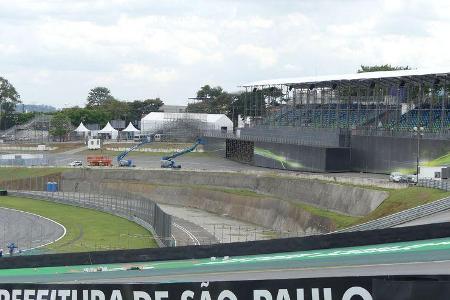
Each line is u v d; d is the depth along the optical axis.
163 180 121.00
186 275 30.39
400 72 104.00
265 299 22.75
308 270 27.72
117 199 107.69
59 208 105.19
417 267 26.59
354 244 29.97
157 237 72.06
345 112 124.38
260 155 127.69
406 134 97.69
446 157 89.25
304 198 92.06
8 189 127.81
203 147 157.12
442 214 54.78
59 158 156.75
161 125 192.88
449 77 97.69
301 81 126.81
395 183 81.50
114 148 175.00
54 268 36.06
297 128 122.31
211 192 105.94
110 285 25.06
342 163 106.56
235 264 31.03
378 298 19.92
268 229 84.38
